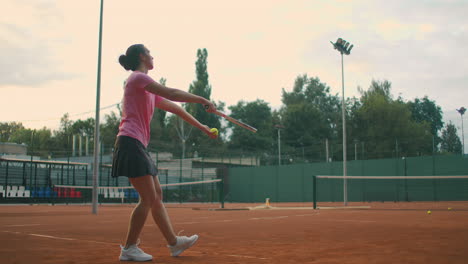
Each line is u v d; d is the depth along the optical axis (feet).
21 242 14.56
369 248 12.58
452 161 81.82
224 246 13.52
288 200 105.50
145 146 10.51
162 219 10.66
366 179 92.48
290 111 198.80
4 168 90.02
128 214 42.63
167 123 203.51
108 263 9.59
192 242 10.92
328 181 98.53
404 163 87.81
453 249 12.18
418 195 85.25
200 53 195.42
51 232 19.44
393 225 23.29
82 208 65.62
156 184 10.71
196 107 191.52
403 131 155.84
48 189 88.89
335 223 25.67
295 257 10.61
